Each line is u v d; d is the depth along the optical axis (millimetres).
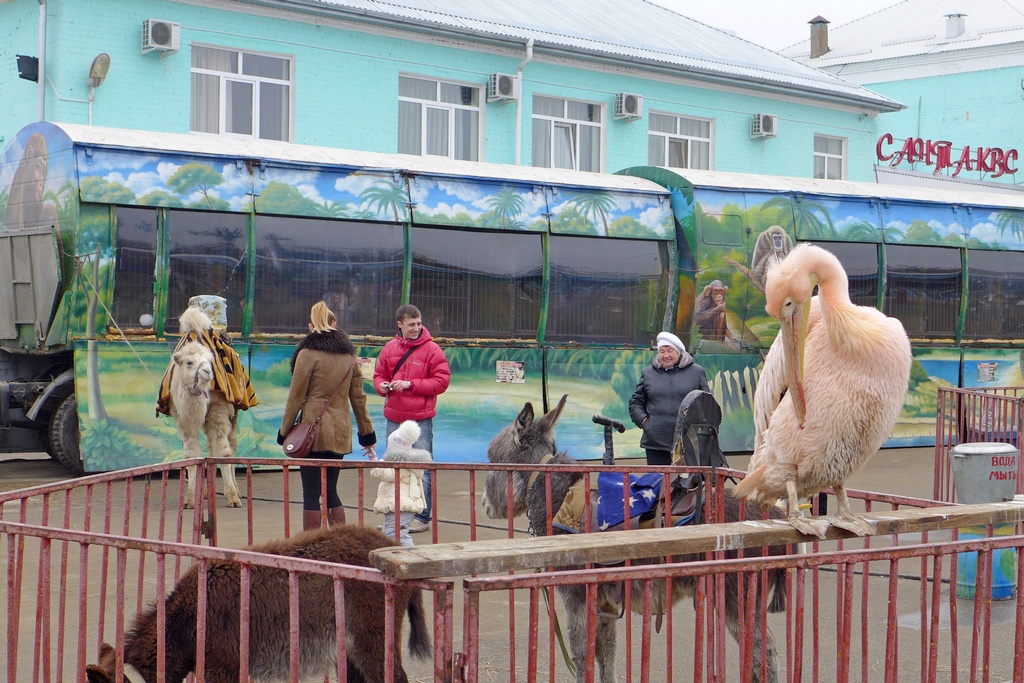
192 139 13000
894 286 17422
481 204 14344
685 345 15766
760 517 5344
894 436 17359
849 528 3988
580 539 3607
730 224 15859
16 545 4047
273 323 13141
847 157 28922
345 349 8250
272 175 13070
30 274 12719
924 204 17688
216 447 11039
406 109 21734
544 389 14773
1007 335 18672
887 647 3816
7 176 13547
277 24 19812
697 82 25656
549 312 14867
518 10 24625
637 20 28016
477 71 22391
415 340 9555
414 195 13914
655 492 5242
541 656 6414
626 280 15461
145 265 12383
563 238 15008
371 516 10484
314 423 8086
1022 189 30375
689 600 7707
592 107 24422
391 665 3305
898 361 3920
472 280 14344
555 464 5430
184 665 4414
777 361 4098
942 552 3916
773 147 27203
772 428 4066
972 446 7492
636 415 9000
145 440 12430
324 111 20422
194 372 10617
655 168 16219
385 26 20922
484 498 6004
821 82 28125
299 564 3484
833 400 3895
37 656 3957
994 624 7234
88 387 12117
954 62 40969
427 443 9602
